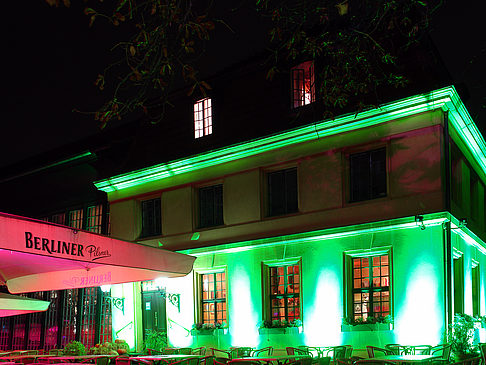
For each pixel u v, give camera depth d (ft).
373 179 47.14
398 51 42.60
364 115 46.80
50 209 76.64
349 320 45.80
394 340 43.14
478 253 54.75
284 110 52.95
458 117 46.14
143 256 36.17
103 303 67.41
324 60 50.14
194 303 56.70
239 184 55.11
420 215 42.98
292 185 52.21
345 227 47.09
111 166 68.54
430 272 42.50
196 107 60.70
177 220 59.36
